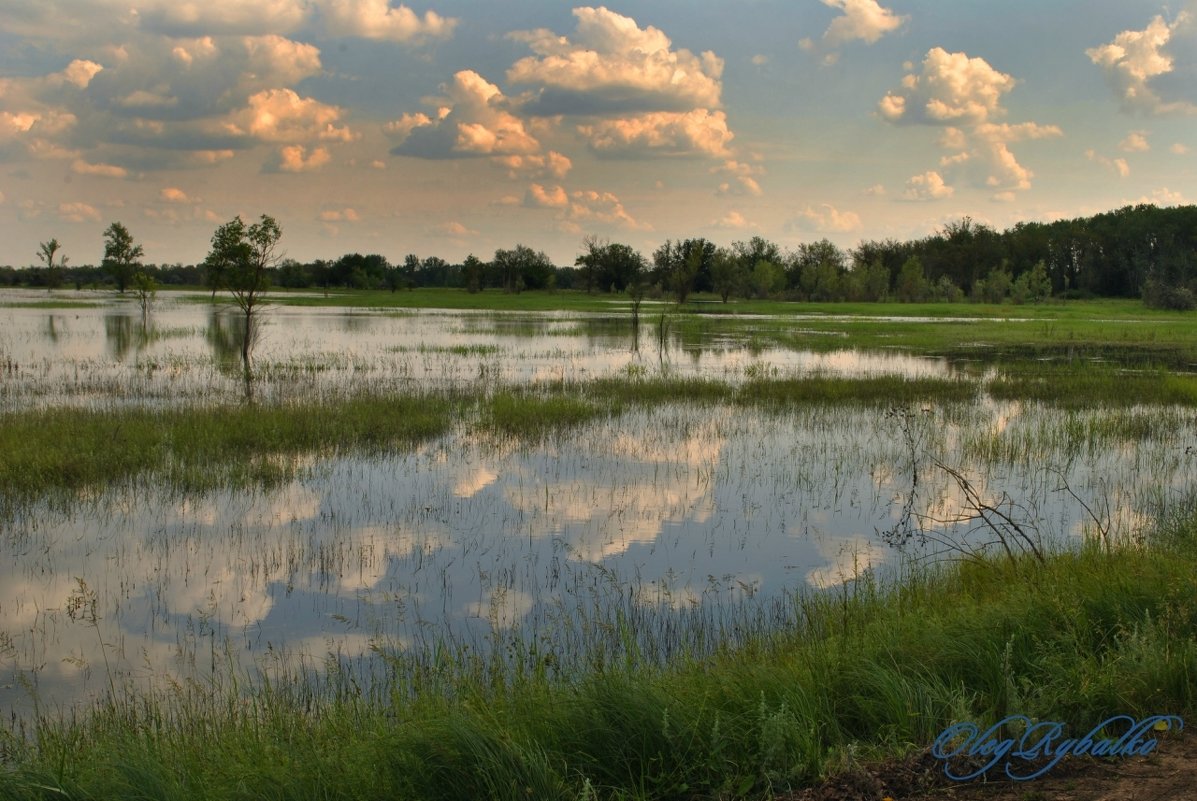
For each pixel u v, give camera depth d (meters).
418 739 4.93
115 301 94.38
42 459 14.15
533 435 18.23
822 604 7.90
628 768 4.96
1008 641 6.11
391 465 15.43
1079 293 115.69
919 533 11.52
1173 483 14.38
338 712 5.96
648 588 9.45
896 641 6.42
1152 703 5.48
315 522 11.98
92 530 11.56
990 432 18.42
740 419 20.50
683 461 15.91
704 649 7.46
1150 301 86.38
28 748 5.84
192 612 8.90
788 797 4.62
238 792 4.74
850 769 4.80
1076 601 6.69
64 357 34.03
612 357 36.47
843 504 13.05
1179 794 4.46
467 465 15.53
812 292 109.00
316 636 8.28
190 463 14.90
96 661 7.80
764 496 13.47
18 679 7.45
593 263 128.25
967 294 120.44
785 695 5.47
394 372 29.45
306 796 4.71
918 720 5.42
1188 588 6.78
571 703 5.44
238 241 29.05
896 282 116.62
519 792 4.65
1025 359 36.97
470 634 8.16
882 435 18.55
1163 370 30.56
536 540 11.26
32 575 9.95
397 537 11.35
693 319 67.06
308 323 60.06
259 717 6.22
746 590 9.30
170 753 5.49
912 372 30.97
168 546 10.95
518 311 80.88
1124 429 19.02
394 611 8.86
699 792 4.82
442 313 76.50
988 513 12.50
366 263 145.62
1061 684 5.67
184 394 23.12
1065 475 14.89
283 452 16.03
